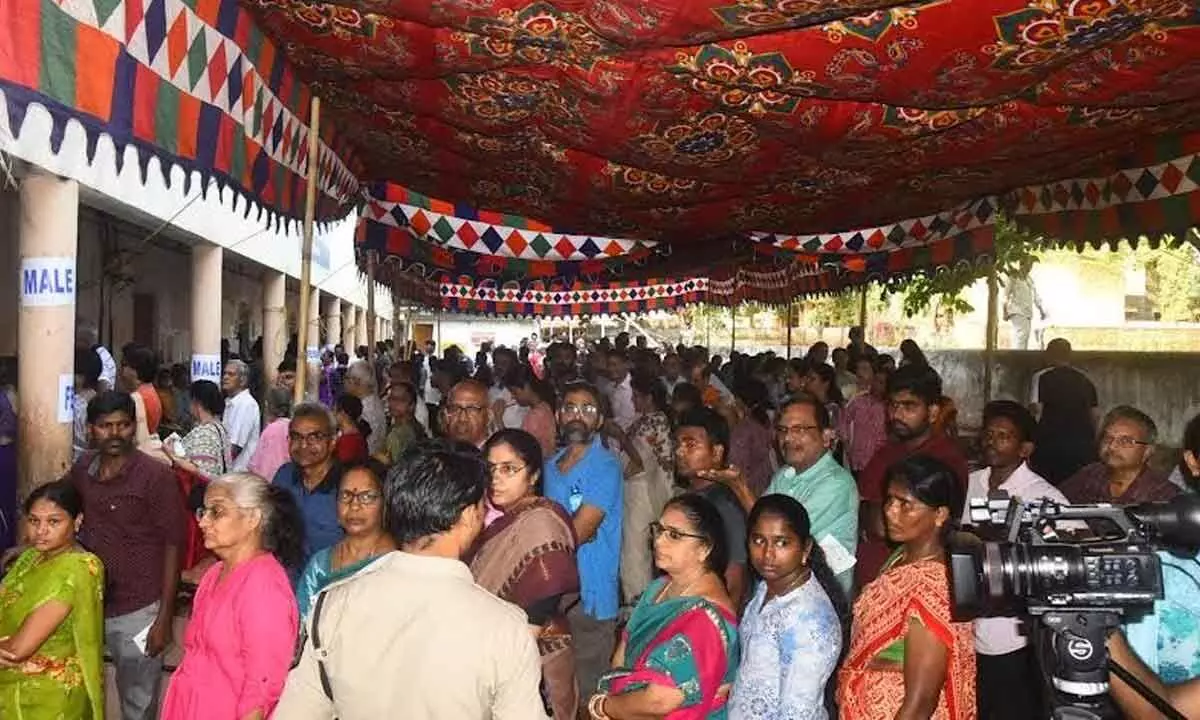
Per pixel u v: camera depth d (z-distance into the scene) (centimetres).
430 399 1397
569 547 357
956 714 290
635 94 499
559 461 493
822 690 308
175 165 355
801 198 745
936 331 2148
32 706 358
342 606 240
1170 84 471
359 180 762
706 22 397
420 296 1639
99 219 1204
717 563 316
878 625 294
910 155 599
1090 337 1705
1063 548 215
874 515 471
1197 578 259
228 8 399
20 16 258
